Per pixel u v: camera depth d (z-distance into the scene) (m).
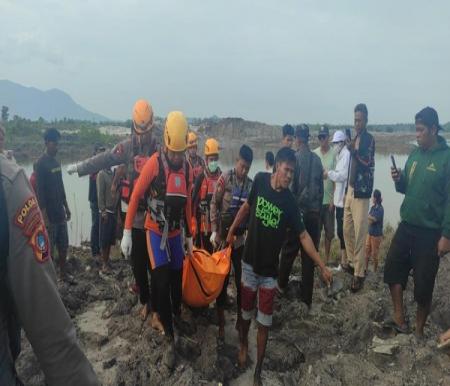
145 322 4.46
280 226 3.68
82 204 16.47
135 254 4.35
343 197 6.28
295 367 4.11
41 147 44.72
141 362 3.74
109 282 5.91
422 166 4.18
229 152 56.38
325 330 4.58
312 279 5.03
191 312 4.74
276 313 4.82
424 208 4.14
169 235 4.00
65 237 6.08
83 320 4.76
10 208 1.27
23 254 1.29
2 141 2.30
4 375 1.32
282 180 3.62
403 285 4.48
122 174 4.64
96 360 3.93
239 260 4.47
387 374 3.77
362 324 4.48
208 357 3.86
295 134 5.39
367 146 5.45
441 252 3.95
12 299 1.35
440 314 4.96
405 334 4.38
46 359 1.37
